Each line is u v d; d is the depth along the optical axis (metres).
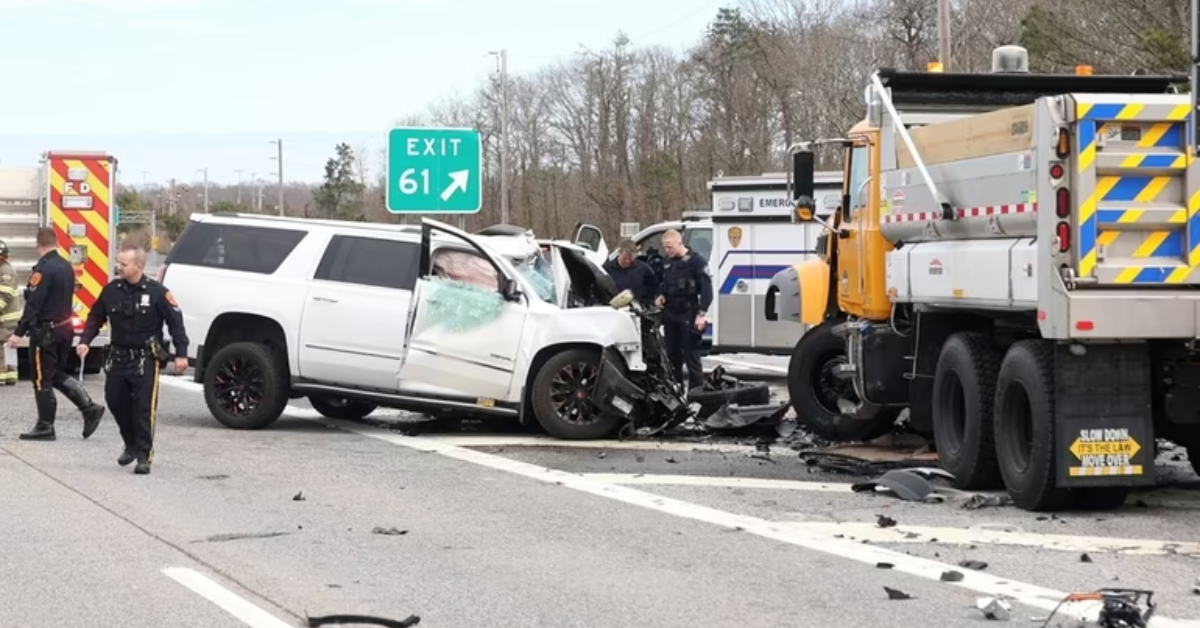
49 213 18.33
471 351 13.06
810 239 18.92
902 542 8.18
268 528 8.65
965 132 9.60
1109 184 8.53
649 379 13.33
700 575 7.35
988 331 10.38
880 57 42.44
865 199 11.73
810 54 44.88
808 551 7.95
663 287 15.21
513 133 65.31
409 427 14.07
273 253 13.53
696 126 58.88
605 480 10.61
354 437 13.16
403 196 15.94
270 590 7.00
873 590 6.98
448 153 16.06
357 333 13.13
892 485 9.89
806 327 17.62
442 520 8.95
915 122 11.18
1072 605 6.53
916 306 10.74
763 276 19.30
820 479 10.70
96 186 18.48
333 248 13.43
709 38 57.34
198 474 10.78
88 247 18.50
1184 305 8.53
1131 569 7.39
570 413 13.05
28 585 7.09
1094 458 8.70
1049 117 8.48
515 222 64.75
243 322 13.62
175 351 11.07
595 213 61.75
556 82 64.69
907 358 11.29
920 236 10.49
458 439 13.09
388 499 9.73
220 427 13.74
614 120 63.19
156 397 10.90
